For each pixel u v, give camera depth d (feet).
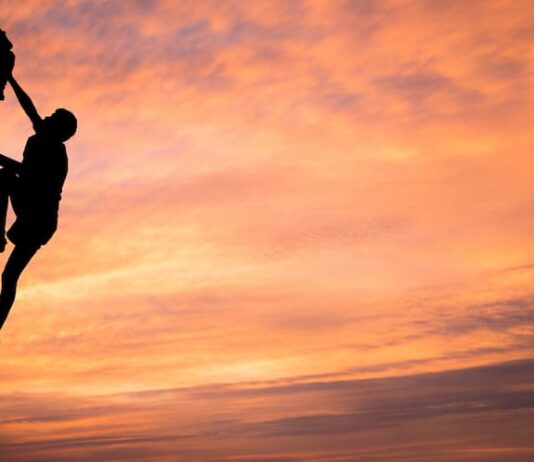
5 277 30.40
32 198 30.30
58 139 31.01
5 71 29.50
